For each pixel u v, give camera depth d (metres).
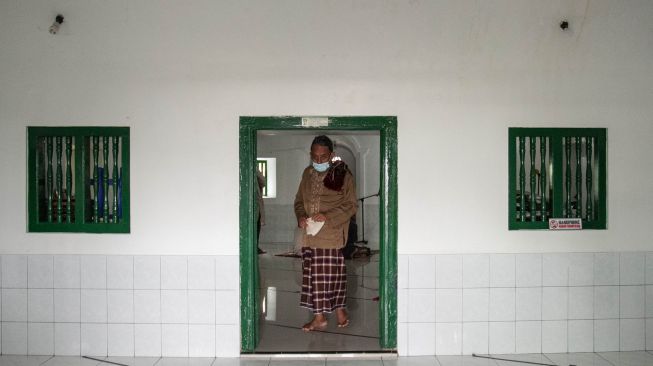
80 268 3.74
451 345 3.77
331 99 3.73
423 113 3.75
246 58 3.73
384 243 3.76
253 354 3.73
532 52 3.77
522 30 3.77
